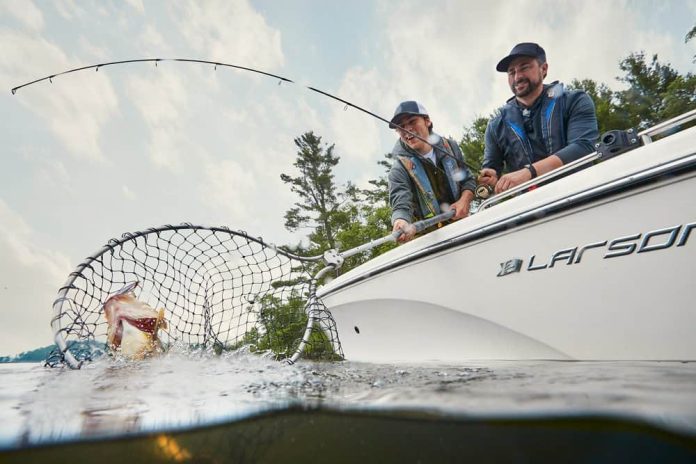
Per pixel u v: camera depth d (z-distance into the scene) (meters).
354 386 1.07
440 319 2.47
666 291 1.46
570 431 0.65
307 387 1.08
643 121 13.36
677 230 1.42
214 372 1.46
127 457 0.65
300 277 2.30
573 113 2.97
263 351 2.15
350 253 2.51
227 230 2.09
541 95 3.17
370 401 0.83
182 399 0.92
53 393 1.01
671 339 1.45
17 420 0.74
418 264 2.56
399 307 2.77
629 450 0.61
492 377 1.14
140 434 0.68
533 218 1.89
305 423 0.79
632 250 1.55
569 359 1.79
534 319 1.91
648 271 1.50
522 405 0.72
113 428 0.68
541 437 0.66
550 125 3.09
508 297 2.03
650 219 1.49
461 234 2.25
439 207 3.40
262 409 0.81
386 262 2.80
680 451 0.58
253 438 0.72
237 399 0.90
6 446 0.62
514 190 2.47
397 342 2.88
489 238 2.11
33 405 0.87
